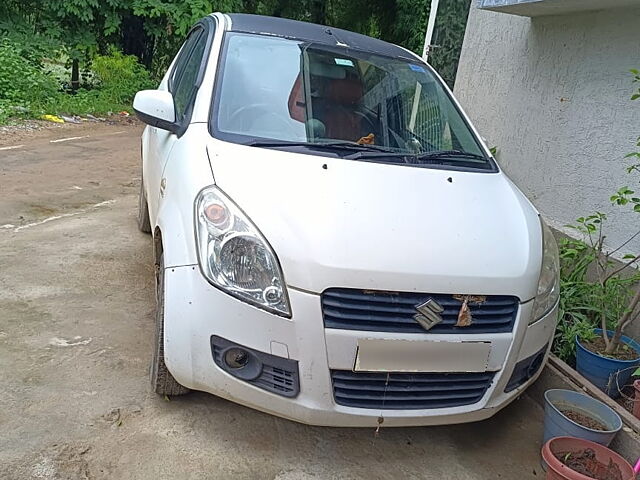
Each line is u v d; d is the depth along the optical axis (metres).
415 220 2.65
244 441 2.72
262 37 3.59
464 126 3.67
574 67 4.89
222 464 2.56
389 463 2.77
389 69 3.71
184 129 3.17
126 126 10.89
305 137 3.11
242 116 3.12
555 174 4.98
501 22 5.96
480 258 2.59
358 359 2.38
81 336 3.33
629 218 4.18
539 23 5.37
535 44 5.40
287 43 3.60
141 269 4.33
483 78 6.21
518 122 5.55
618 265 4.14
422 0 15.63
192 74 3.61
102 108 11.55
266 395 2.44
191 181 2.74
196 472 2.49
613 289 3.79
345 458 2.74
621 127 4.34
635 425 3.03
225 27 3.63
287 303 2.36
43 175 6.61
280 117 3.17
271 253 2.40
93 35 12.73
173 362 2.55
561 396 3.10
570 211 4.78
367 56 3.74
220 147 2.89
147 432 2.67
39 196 5.79
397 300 2.41
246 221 2.48
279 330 2.37
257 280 2.40
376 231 2.52
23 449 2.46
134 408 2.81
